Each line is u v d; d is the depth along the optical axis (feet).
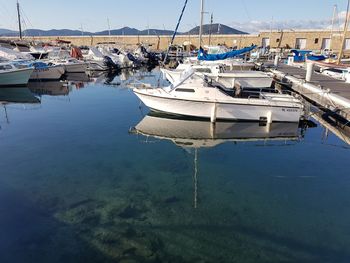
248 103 43.16
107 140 38.60
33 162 31.17
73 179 27.37
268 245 18.49
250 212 22.25
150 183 26.86
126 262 16.89
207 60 72.23
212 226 20.40
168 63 139.85
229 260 17.16
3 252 17.62
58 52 120.98
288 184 26.76
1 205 22.63
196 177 28.17
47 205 22.79
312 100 54.39
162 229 19.98
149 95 46.11
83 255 17.43
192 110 44.78
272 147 36.27
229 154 34.09
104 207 22.68
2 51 94.68
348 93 52.80
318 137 40.09
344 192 25.29
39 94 72.33
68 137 39.65
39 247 18.07
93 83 91.56
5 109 56.08
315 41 186.19
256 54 132.46
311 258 17.39
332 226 20.48
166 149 35.68
